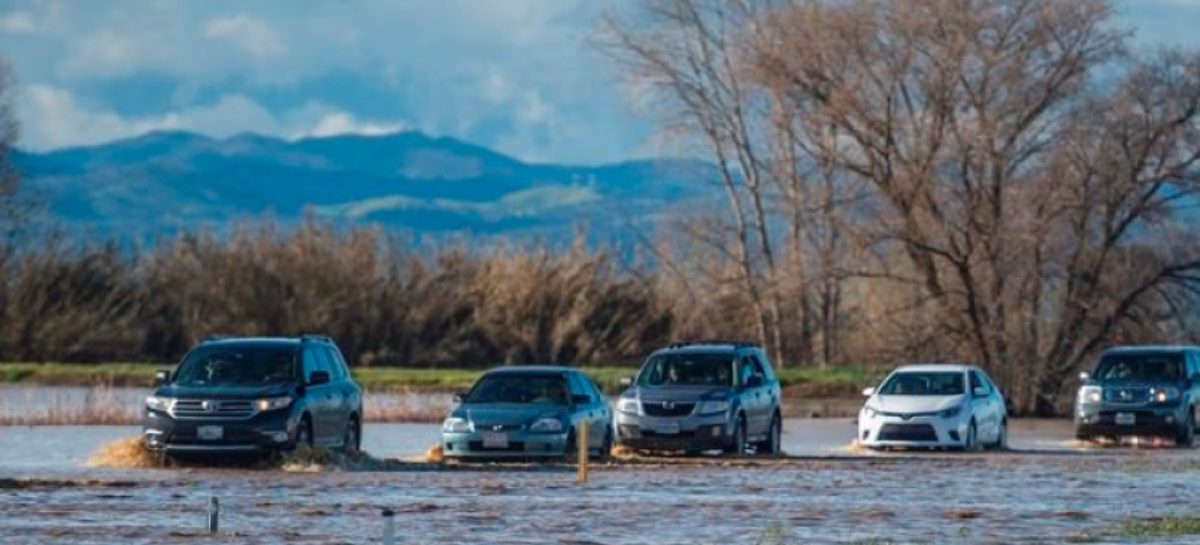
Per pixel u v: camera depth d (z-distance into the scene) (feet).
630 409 461.37
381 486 355.77
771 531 269.44
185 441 396.98
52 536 260.01
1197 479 383.45
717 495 337.72
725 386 470.39
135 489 345.31
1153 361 557.33
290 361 411.95
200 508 304.50
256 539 257.34
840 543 256.32
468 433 426.92
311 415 407.03
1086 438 545.03
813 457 470.80
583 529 273.95
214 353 414.41
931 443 490.08
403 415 646.33
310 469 396.57
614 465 430.20
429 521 284.41
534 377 445.37
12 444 502.38
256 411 396.16
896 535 267.18
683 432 456.04
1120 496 338.75
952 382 506.89
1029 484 368.89
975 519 291.99
